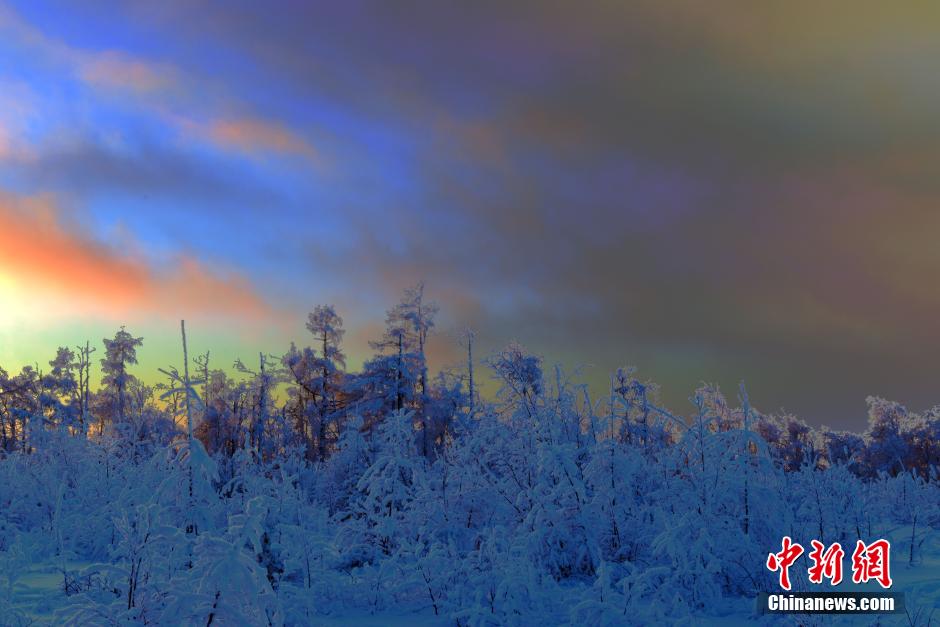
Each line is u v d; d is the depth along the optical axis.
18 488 13.80
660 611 7.68
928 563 10.63
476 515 11.27
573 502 10.41
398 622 8.16
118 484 13.33
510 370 12.64
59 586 8.79
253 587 5.97
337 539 10.85
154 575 6.55
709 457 10.53
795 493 11.27
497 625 7.96
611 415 11.80
